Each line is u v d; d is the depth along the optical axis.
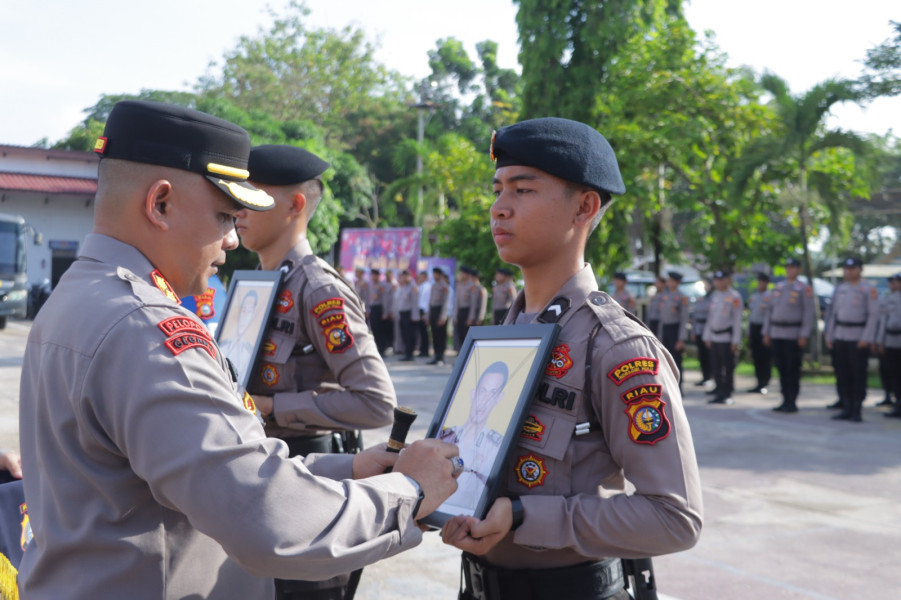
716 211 14.91
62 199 28.59
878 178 13.51
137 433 1.35
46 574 1.48
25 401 1.58
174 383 1.36
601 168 1.89
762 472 6.94
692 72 14.11
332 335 2.88
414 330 18.11
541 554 1.84
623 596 1.89
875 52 12.21
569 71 16.77
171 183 1.54
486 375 1.94
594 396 1.78
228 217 1.64
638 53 15.23
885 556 4.80
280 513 1.34
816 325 14.80
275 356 2.96
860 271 10.16
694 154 14.41
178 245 1.58
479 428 1.87
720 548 4.95
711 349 11.61
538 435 1.80
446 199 24.09
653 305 14.27
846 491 6.31
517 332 1.90
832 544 5.02
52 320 1.50
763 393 12.58
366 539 1.45
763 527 5.38
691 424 9.52
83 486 1.43
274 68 42.41
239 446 1.35
